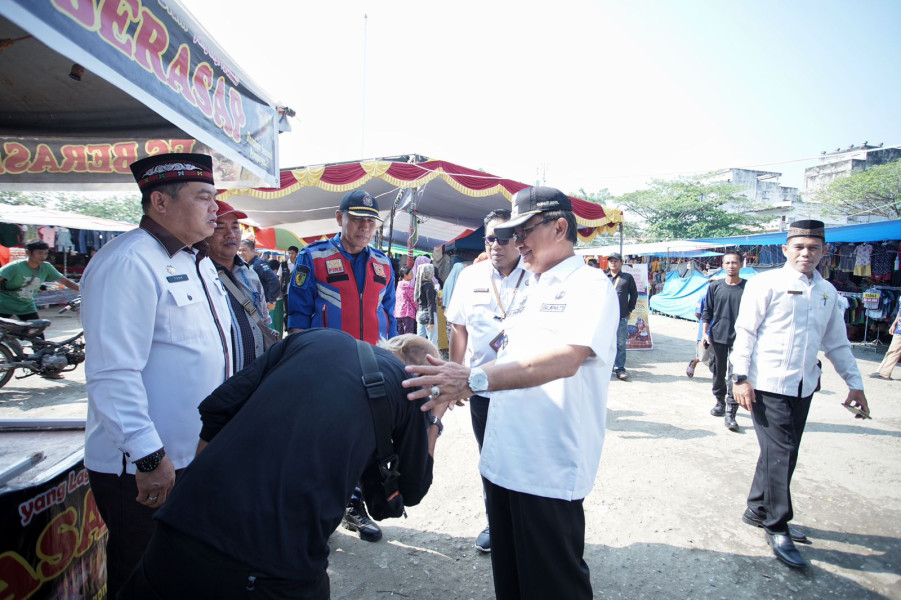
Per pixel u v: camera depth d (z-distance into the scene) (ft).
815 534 9.86
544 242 5.88
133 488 5.26
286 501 3.50
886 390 21.98
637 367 26.84
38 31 3.00
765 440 9.48
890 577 8.55
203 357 5.71
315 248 9.77
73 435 7.79
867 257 37.24
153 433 4.97
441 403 4.58
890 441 15.06
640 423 16.74
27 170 7.13
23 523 5.19
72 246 54.34
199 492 3.57
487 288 9.43
